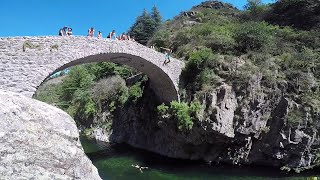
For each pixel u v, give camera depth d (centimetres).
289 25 4191
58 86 6284
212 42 3334
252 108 2745
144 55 2695
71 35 2130
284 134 2634
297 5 4316
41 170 732
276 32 3638
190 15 5384
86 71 5425
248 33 3256
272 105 2756
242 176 2431
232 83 2822
